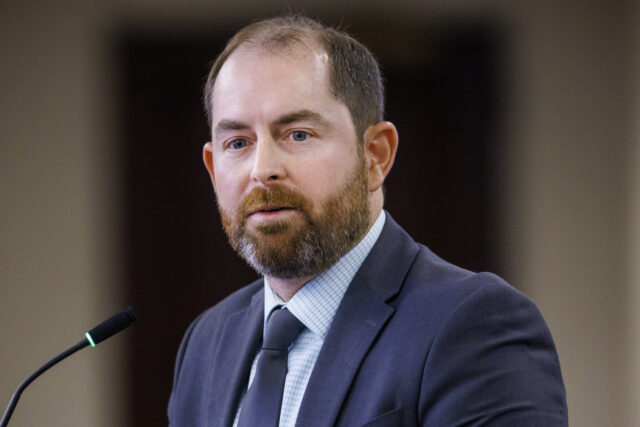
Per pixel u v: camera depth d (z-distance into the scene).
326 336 4.04
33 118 12.04
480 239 11.86
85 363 11.89
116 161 12.08
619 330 11.67
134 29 12.00
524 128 11.84
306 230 3.92
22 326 11.91
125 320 4.05
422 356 3.73
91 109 12.05
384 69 11.75
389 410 3.71
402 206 11.91
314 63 3.98
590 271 11.77
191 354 4.90
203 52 11.98
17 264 11.97
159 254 12.09
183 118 12.07
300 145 3.92
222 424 4.29
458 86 11.85
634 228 11.68
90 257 12.00
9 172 12.01
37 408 11.80
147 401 11.91
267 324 4.37
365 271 4.16
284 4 11.62
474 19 11.76
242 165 4.00
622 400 11.66
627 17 11.72
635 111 11.70
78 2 11.98
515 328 3.77
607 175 11.79
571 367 11.73
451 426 3.58
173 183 12.11
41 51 12.03
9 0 12.01
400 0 11.65
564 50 11.80
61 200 12.03
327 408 3.81
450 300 3.85
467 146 11.87
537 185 11.84
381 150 4.29
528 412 3.54
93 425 11.79
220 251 12.09
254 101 3.92
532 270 11.81
